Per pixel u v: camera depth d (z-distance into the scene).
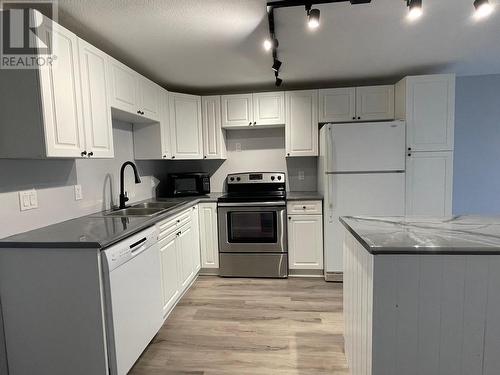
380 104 3.29
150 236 2.01
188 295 2.84
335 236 3.04
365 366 1.37
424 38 2.29
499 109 3.40
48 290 1.54
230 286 3.03
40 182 1.85
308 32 2.13
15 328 1.58
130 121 2.94
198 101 3.50
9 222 1.64
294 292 2.86
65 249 1.51
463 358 1.24
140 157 3.09
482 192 3.52
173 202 2.98
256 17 1.88
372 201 2.97
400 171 2.93
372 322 1.25
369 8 1.82
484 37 2.28
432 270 1.21
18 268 1.55
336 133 2.96
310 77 3.24
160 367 1.84
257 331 2.21
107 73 2.12
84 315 1.54
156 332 2.08
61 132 1.66
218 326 2.29
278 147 3.85
